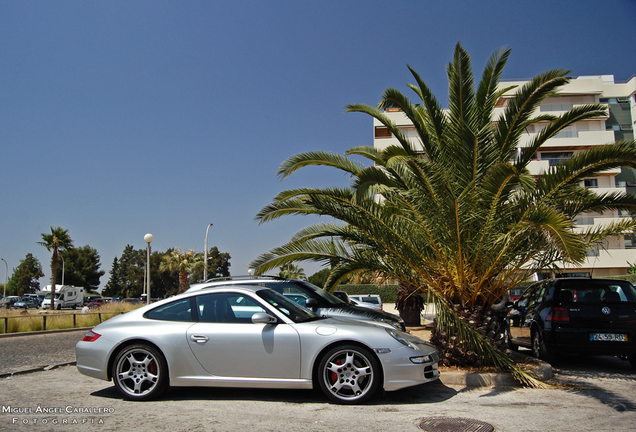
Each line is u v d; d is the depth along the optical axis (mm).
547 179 6965
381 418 4945
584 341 7930
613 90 40281
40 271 105500
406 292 16047
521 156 8047
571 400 5879
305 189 7496
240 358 5676
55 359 9805
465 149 7512
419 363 5574
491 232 7137
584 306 8117
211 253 91375
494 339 7676
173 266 46156
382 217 7523
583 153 6707
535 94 7453
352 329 5688
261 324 5801
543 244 7359
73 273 90750
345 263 8383
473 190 7297
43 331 17781
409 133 36719
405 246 7586
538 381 6547
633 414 5188
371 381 5500
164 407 5426
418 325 16297
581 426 4715
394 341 5605
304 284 9688
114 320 6145
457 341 7406
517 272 7793
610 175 38094
